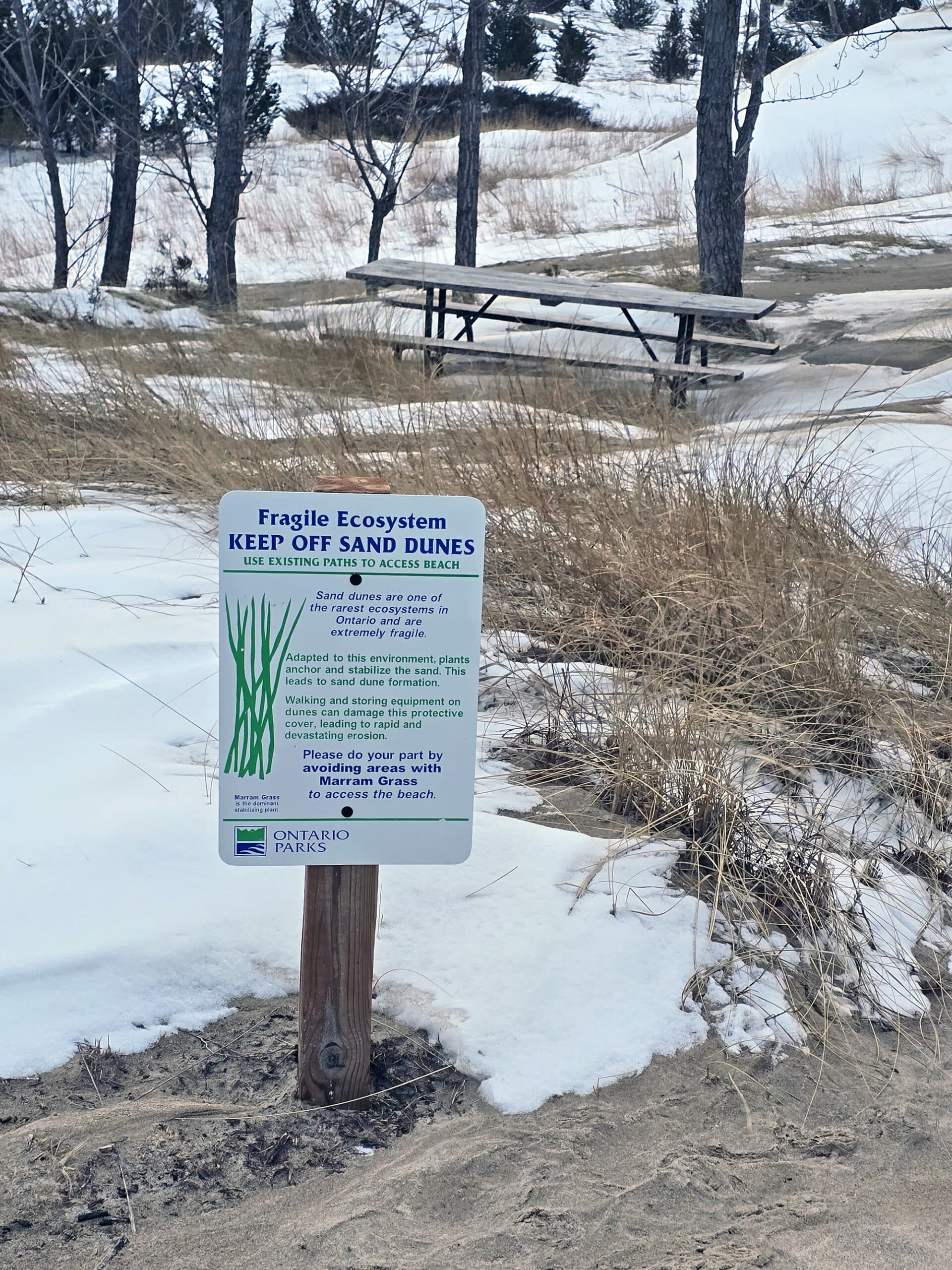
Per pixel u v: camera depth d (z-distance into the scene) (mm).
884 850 3594
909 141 22562
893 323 12109
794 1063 2695
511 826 3330
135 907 2848
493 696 4234
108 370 8617
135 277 18484
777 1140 2463
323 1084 2459
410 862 2354
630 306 9625
